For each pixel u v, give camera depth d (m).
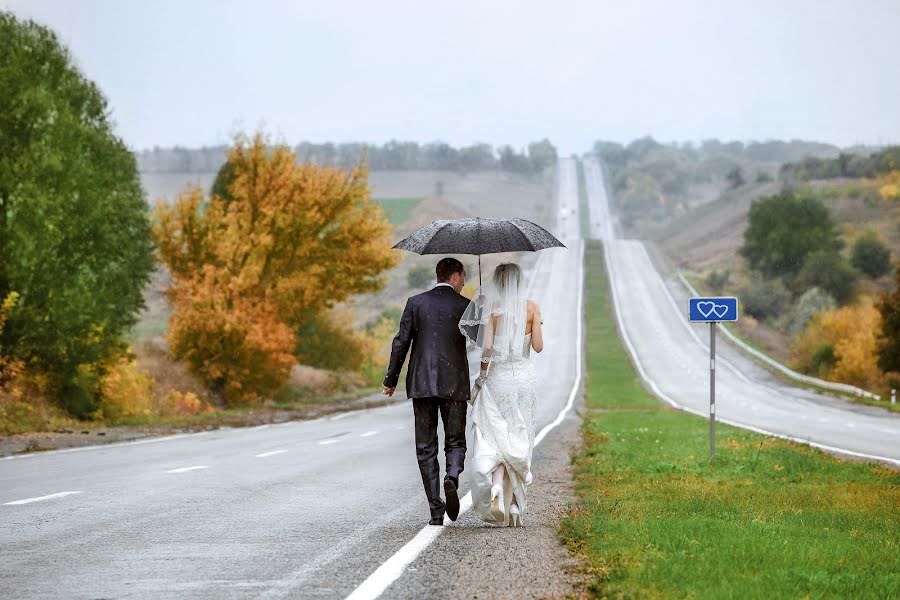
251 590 17.98
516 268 25.83
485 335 25.30
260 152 130.50
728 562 19.47
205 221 126.19
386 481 37.53
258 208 130.12
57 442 63.00
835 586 17.34
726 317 46.81
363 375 194.62
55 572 19.66
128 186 102.62
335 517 27.55
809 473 40.59
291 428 84.44
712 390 47.16
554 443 61.56
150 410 99.00
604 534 23.31
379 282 137.62
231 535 24.28
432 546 22.69
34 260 82.88
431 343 25.30
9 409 76.88
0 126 85.56
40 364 86.62
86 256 88.56
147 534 24.45
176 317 118.75
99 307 87.94
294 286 130.50
